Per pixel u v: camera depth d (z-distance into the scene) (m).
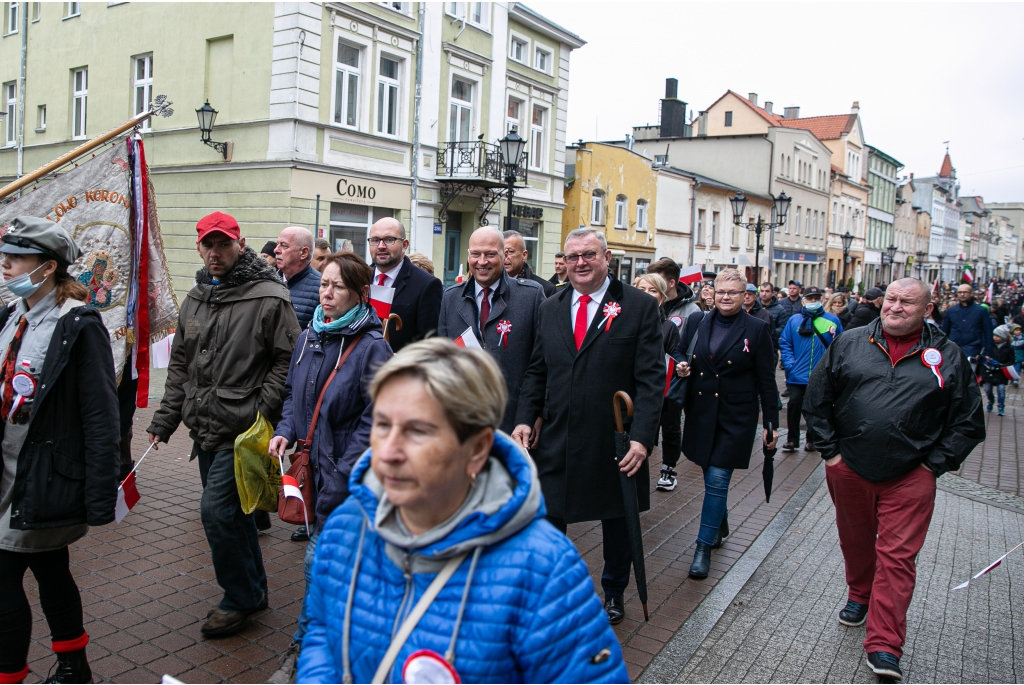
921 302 3.86
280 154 15.98
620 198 28.91
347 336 3.40
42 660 3.44
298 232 5.12
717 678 3.62
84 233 4.78
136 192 4.89
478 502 1.55
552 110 24.22
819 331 8.68
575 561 1.55
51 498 2.91
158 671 3.39
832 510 6.57
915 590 4.92
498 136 21.72
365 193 17.67
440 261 20.23
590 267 3.97
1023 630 4.33
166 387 3.97
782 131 43.56
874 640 3.77
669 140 45.06
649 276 6.91
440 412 1.48
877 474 3.92
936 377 3.84
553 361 4.08
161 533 5.17
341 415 3.35
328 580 1.69
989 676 3.76
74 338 2.95
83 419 2.98
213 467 3.69
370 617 1.59
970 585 5.02
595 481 4.00
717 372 5.16
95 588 4.25
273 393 3.68
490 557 1.54
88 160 4.77
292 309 3.83
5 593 2.91
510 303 4.61
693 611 4.38
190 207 17.67
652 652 3.85
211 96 17.22
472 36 20.42
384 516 1.60
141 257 4.93
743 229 40.44
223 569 3.69
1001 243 133.12
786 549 5.55
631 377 4.03
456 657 1.49
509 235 5.83
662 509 6.49
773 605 4.53
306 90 15.91
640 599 4.21
